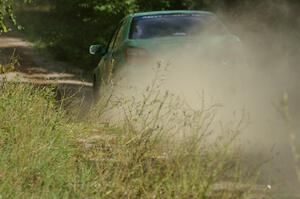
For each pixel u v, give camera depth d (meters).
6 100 15.35
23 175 11.55
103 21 48.91
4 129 13.79
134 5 46.22
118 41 22.11
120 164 11.79
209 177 10.68
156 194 10.77
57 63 50.69
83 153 13.30
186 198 10.46
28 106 15.06
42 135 13.55
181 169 10.89
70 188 11.23
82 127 15.40
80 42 55.91
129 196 10.98
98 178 11.54
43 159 12.12
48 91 16.73
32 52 57.22
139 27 21.30
